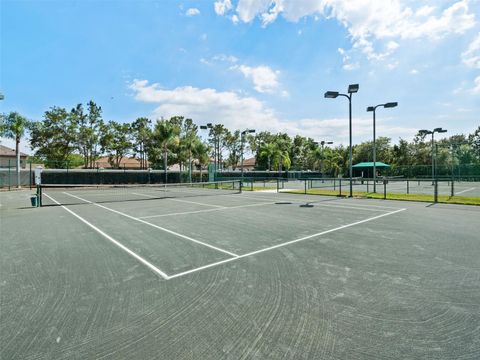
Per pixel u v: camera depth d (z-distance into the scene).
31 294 4.36
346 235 8.20
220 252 6.54
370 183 44.28
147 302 4.05
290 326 3.38
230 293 4.32
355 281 4.77
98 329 3.36
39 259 6.12
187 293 4.34
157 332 3.28
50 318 3.62
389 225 9.72
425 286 4.54
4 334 3.26
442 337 3.14
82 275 5.14
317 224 9.97
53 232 8.95
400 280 4.79
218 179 45.34
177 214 12.55
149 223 10.32
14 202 19.30
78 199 21.09
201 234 8.44
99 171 43.62
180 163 57.50
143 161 77.00
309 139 84.06
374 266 5.50
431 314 3.65
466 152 29.81
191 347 2.99
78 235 8.46
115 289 4.51
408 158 67.19
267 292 4.35
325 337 3.15
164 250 6.73
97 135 62.78
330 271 5.25
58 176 41.41
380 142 69.50
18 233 8.84
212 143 83.19
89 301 4.10
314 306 3.88
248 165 92.94
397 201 17.95
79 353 2.90
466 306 3.87
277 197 21.55
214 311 3.77
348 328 3.33
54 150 57.97
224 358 2.81
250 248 6.86
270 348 2.96
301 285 4.61
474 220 10.66
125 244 7.33
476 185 36.78
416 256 6.12
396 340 3.09
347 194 22.73
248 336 3.19
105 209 14.64
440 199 18.25
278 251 6.59
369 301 4.03
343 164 75.19
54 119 57.09
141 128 68.75
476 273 5.10
